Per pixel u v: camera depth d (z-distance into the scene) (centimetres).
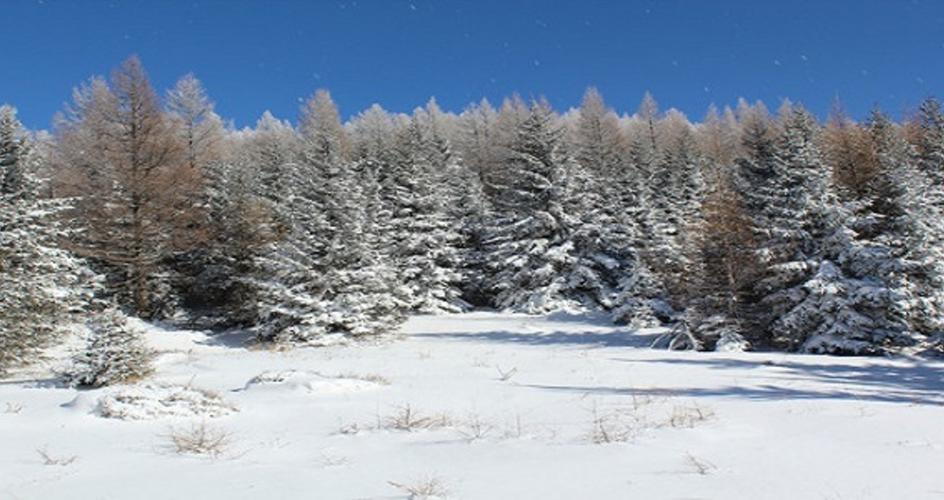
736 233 2591
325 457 602
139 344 1491
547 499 428
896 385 1119
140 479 535
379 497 449
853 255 2361
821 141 3466
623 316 3183
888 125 3703
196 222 3297
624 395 973
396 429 746
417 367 1573
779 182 2597
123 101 3155
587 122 6244
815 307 2342
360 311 2656
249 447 669
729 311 2512
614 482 462
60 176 3197
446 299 4147
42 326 2009
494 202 5200
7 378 1736
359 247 2772
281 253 2781
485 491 455
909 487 422
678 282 2881
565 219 3984
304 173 3891
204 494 477
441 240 4219
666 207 4231
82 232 3023
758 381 1159
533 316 3625
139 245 3039
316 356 2036
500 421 779
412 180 4256
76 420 855
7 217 2233
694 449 562
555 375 1311
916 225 2436
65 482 534
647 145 5825
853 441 582
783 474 465
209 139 3866
